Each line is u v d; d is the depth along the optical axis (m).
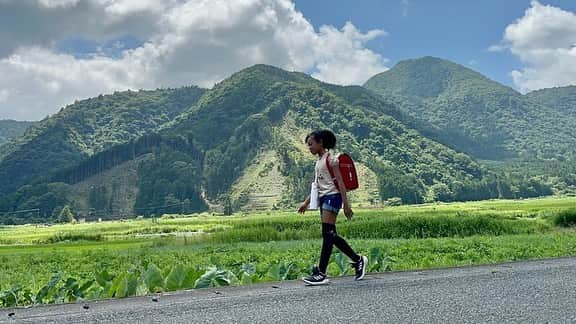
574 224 39.72
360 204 186.12
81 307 6.34
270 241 35.69
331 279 8.03
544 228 38.34
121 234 75.75
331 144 7.93
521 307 6.11
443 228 37.88
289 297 6.73
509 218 43.56
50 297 8.53
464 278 7.96
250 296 6.83
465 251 21.44
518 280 7.78
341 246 7.81
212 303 6.45
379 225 39.25
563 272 8.48
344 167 7.76
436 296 6.69
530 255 18.48
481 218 39.06
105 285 8.35
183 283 8.04
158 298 6.80
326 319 5.62
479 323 5.45
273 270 9.39
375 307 6.13
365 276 8.25
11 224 187.00
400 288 7.23
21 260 28.88
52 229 117.88
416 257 19.42
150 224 106.62
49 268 24.33
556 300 6.46
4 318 5.84
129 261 25.06
